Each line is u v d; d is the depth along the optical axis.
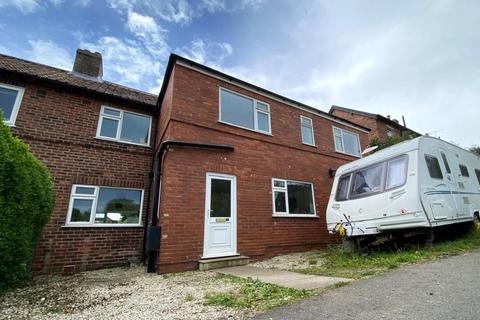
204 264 6.85
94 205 8.19
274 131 10.27
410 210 5.71
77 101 8.84
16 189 4.89
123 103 9.70
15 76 8.00
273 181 9.45
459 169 7.67
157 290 4.71
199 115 8.38
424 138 6.68
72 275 6.73
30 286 5.39
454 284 3.11
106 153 8.82
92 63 11.69
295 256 8.40
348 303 2.85
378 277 3.92
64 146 8.19
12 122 7.66
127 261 8.19
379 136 21.55
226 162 8.43
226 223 7.87
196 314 3.12
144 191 9.13
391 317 2.34
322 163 11.52
